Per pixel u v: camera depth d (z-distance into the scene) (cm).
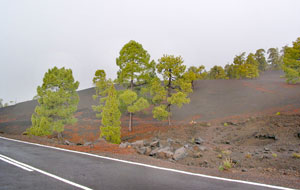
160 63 2770
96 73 2525
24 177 616
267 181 609
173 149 1372
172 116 3603
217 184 568
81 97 6344
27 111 5441
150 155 1216
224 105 3862
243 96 4375
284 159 1059
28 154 1005
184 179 617
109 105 1939
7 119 4731
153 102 2770
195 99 4725
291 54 3044
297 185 570
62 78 2489
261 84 5547
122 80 2652
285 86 4794
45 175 639
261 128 1895
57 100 2325
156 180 600
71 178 609
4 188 511
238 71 7419
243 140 1728
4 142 1489
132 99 2389
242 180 618
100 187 528
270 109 3008
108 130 1883
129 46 2594
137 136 2392
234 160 1118
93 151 1119
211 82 6812
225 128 2181
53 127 2275
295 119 1909
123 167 766
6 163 803
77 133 2806
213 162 1104
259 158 1127
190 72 4956
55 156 962
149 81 2702
